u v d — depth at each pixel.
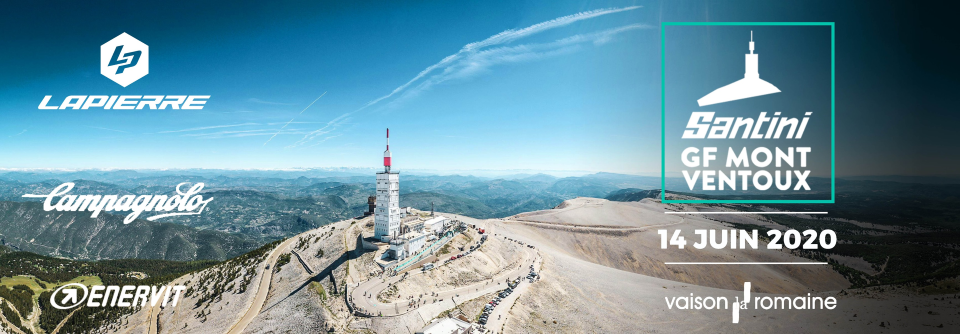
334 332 95.44
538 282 136.25
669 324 113.75
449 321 95.31
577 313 118.38
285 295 136.75
